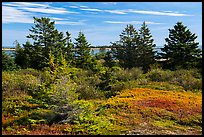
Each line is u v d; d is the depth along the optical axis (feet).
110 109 48.96
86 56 128.36
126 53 159.33
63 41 155.12
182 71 98.84
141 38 159.84
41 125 39.01
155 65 136.36
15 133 35.14
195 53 138.82
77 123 39.24
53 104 41.70
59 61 52.03
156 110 48.85
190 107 52.19
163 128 40.42
